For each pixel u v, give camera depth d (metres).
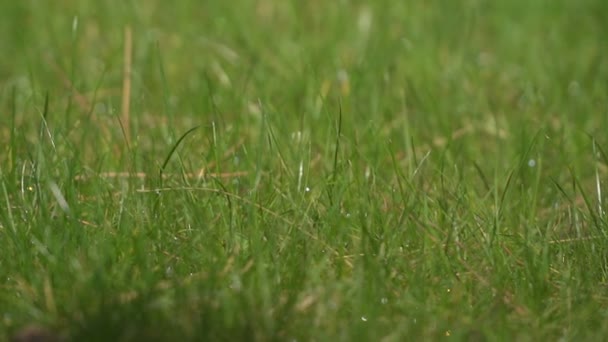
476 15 9.90
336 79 8.12
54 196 5.65
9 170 6.10
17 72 8.48
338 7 10.02
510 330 4.75
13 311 4.68
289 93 7.73
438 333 4.68
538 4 10.10
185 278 5.01
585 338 4.70
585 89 8.13
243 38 9.13
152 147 6.37
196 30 9.44
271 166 6.11
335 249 5.30
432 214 5.64
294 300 4.77
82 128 7.04
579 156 6.73
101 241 5.20
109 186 5.91
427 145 6.97
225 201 5.64
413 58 8.62
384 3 10.13
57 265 4.95
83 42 9.19
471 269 5.14
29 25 9.55
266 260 5.11
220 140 6.46
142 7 10.01
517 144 6.92
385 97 7.60
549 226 5.48
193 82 8.26
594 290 5.11
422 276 5.03
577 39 9.40
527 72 8.52
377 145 6.30
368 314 4.71
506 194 5.92
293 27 9.38
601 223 5.66
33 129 6.95
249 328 4.51
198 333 4.47
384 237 5.29
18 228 5.31
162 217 5.47
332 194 5.71
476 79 8.28
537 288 4.98
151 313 4.59
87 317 4.53
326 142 6.51
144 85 8.02
